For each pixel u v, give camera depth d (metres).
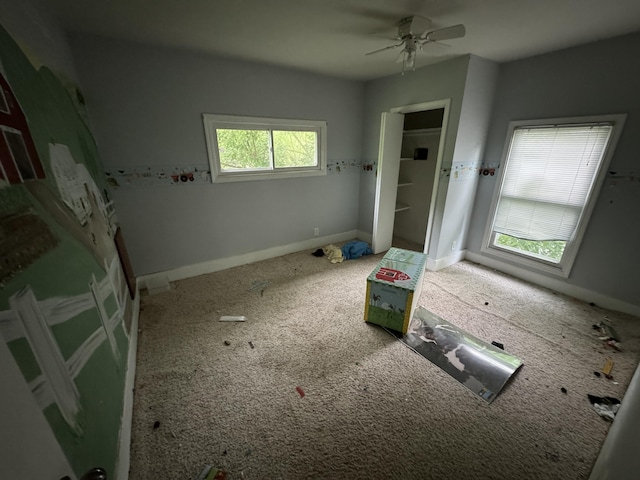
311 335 2.12
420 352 1.94
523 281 2.94
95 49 2.11
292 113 3.21
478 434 1.39
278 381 1.71
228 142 2.97
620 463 0.96
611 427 1.37
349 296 2.68
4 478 0.36
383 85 3.40
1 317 0.62
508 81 2.72
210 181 2.92
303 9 1.71
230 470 1.23
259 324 2.25
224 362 1.86
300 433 1.39
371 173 3.91
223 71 2.67
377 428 1.42
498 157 2.95
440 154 2.90
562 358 1.87
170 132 2.57
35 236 0.87
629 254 2.25
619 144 2.17
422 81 2.94
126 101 2.32
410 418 1.47
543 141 2.59
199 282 2.95
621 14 1.70
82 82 2.12
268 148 3.22
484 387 1.65
